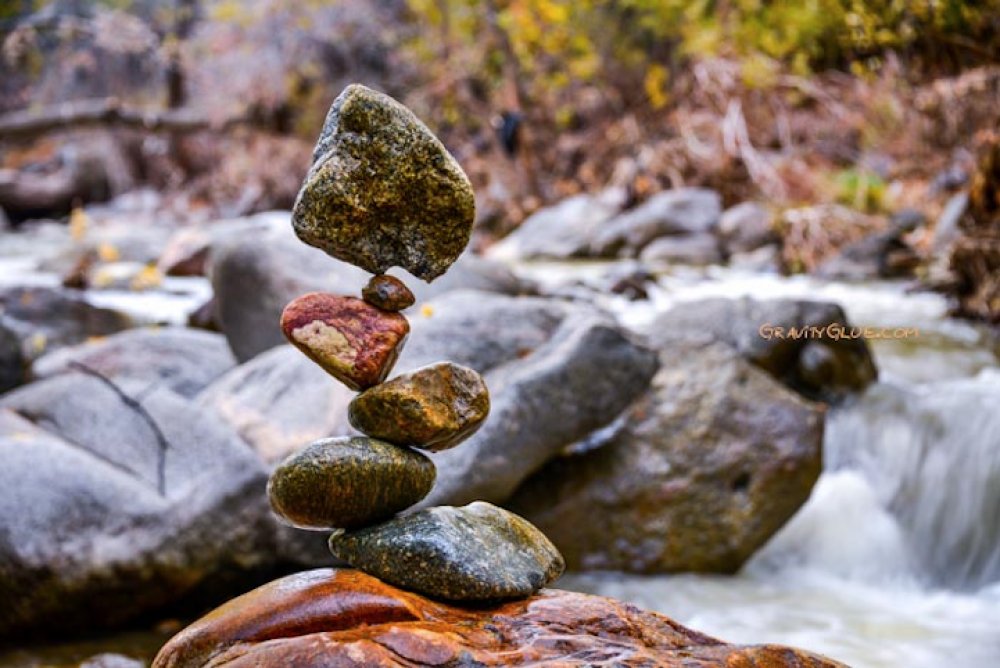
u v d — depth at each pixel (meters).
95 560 3.92
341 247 2.10
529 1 14.76
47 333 6.68
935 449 5.27
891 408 5.51
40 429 4.41
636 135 14.34
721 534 4.84
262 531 4.16
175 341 5.84
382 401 2.16
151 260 10.32
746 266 10.30
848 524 5.17
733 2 13.08
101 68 19.50
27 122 16.70
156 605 4.06
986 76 9.00
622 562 4.77
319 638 1.90
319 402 4.52
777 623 4.41
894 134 11.54
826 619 4.48
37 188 17.22
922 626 4.42
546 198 14.64
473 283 6.50
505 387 4.51
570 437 4.70
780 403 5.05
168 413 4.45
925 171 11.20
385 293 2.16
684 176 12.99
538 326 4.92
